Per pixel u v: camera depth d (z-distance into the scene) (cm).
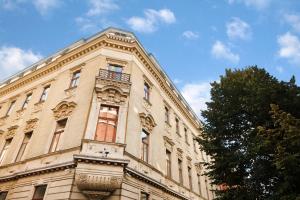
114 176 1164
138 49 1852
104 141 1300
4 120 2077
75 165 1210
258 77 1351
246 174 1216
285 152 885
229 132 1376
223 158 1259
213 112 1466
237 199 1137
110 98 1495
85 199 1115
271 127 1175
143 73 1884
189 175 2214
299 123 898
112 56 1762
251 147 1151
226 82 1478
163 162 1764
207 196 2427
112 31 1969
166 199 1606
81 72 1770
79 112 1484
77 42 2116
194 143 2616
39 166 1387
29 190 1323
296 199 840
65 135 1434
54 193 1188
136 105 1620
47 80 2020
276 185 1077
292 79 1240
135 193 1280
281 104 1187
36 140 1588
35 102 1927
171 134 2073
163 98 2152
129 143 1408
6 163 1652
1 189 1493
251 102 1260
